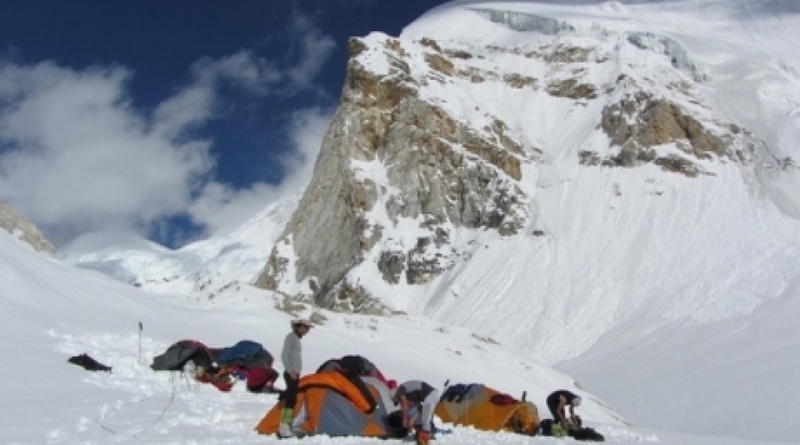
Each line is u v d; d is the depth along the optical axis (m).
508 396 16.83
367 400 13.47
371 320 37.19
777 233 77.88
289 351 12.87
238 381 20.42
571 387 35.97
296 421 13.09
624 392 54.59
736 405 48.16
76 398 15.07
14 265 26.09
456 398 17.03
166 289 171.75
